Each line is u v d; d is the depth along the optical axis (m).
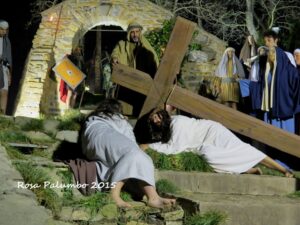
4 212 5.46
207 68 14.52
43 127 9.04
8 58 10.73
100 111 7.42
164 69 8.80
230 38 22.08
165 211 6.28
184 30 8.77
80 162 6.82
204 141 8.29
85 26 15.16
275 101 9.18
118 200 6.37
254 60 9.67
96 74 18.22
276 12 21.58
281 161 9.12
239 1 22.53
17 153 7.10
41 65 14.93
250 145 8.43
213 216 6.48
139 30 9.52
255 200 7.16
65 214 5.93
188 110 8.78
